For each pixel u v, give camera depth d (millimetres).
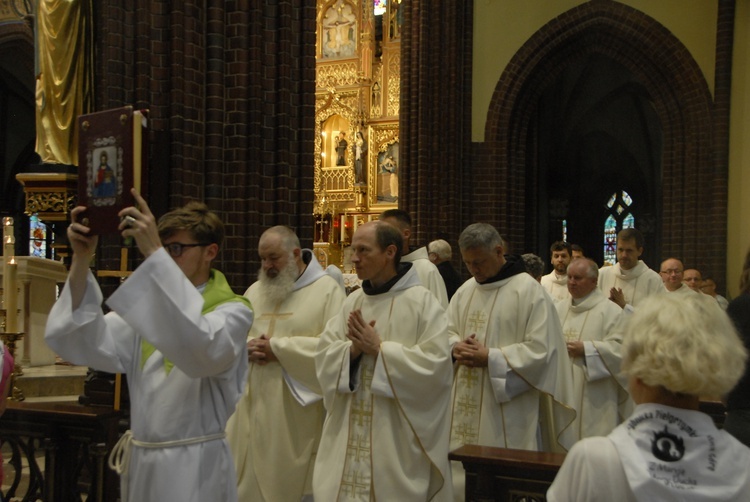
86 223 2416
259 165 6727
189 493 2418
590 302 5562
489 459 3303
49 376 7109
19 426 3758
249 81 6699
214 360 2316
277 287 4484
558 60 16516
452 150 15297
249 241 6660
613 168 24875
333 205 19469
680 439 1529
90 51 6656
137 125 2369
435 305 3670
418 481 3459
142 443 2479
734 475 1502
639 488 1483
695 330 1548
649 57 15742
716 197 14539
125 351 2584
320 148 19891
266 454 4305
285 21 6941
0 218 20312
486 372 4410
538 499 3270
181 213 2605
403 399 3428
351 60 19625
